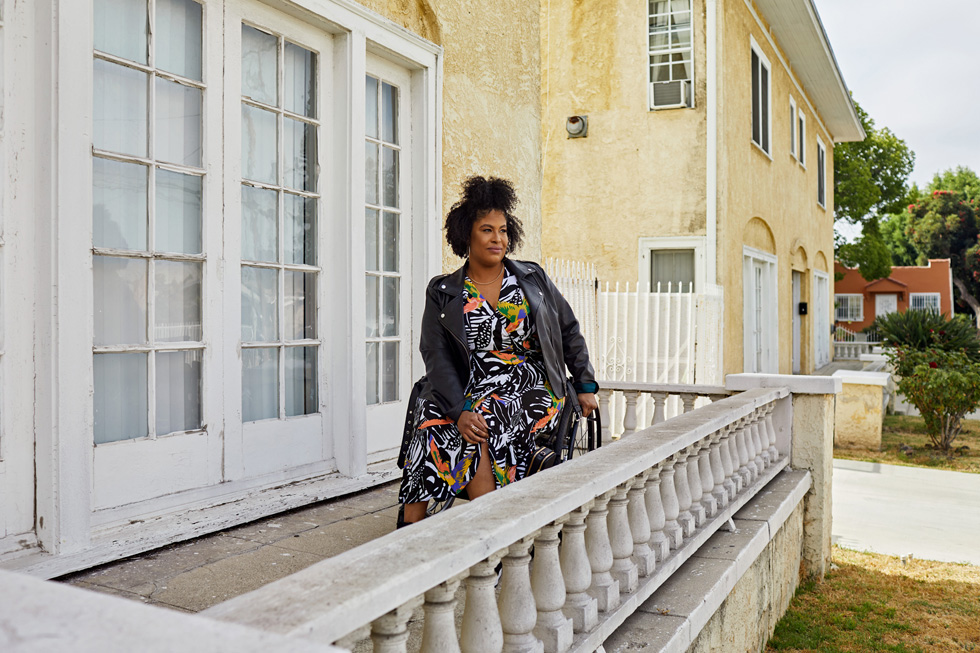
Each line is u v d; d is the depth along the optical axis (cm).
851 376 1127
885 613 499
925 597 532
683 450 361
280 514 397
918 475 946
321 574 142
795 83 1717
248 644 85
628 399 614
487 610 186
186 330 368
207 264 375
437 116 546
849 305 4262
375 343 504
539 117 711
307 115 447
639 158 1180
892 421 1455
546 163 1242
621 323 1072
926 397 1087
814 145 2022
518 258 672
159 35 355
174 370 362
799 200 1789
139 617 91
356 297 460
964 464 1022
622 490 278
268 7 413
